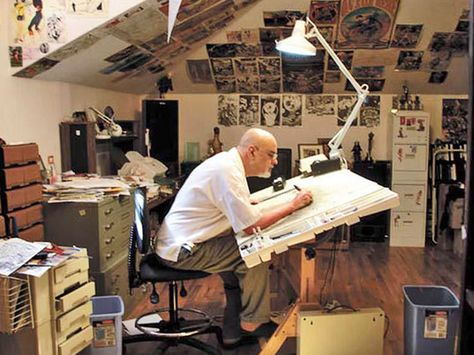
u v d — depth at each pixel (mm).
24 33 3033
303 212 2270
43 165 3338
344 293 3771
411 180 5281
